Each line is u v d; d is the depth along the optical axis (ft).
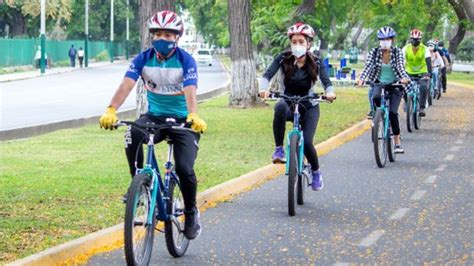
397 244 59.88
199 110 179.83
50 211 67.82
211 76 390.01
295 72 71.20
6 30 524.93
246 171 91.71
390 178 91.50
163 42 51.65
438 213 71.41
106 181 83.61
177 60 52.39
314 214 70.95
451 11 430.20
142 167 54.03
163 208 51.80
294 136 70.79
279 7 236.84
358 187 85.25
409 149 118.52
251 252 57.36
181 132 53.31
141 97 132.77
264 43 362.12
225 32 404.36
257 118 160.45
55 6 467.93
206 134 131.64
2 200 72.38
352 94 252.42
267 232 63.72
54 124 140.97
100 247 57.36
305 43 70.59
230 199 78.02
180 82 52.65
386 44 99.66
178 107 53.78
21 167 93.09
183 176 53.52
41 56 386.52
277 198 78.79
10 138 127.13
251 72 186.91
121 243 59.11
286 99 71.67
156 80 52.65
